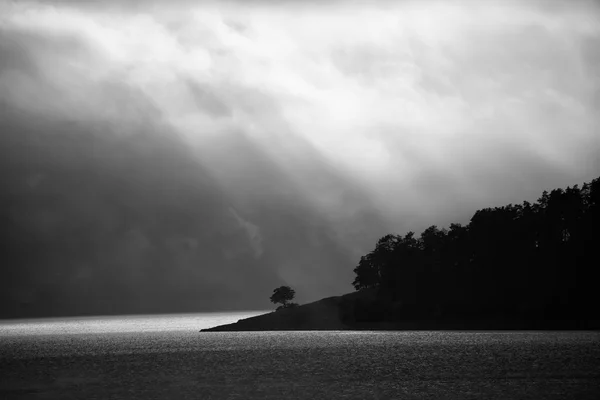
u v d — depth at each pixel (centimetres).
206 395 9638
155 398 9506
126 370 14088
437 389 9456
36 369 14875
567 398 8288
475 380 10269
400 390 9512
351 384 10375
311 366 13538
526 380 10019
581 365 11862
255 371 12850
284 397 9181
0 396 10138
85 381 12025
